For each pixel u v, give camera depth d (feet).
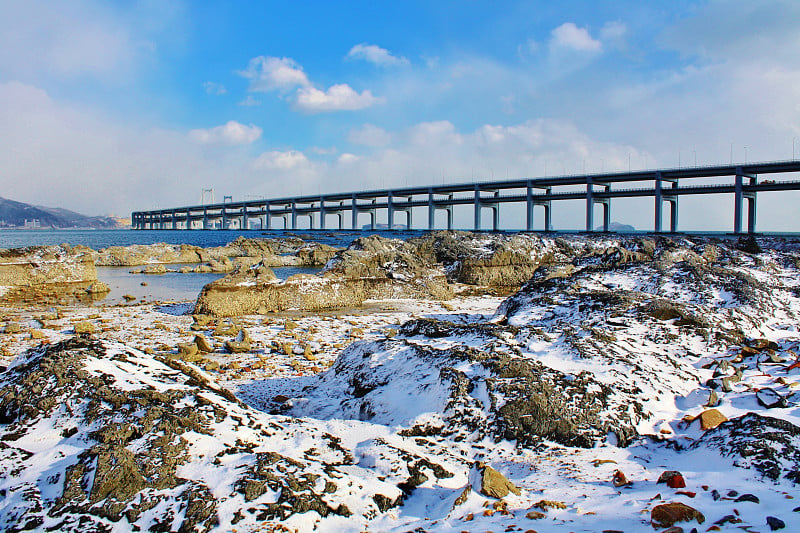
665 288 80.89
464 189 467.93
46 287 130.00
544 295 78.89
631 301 66.03
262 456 25.53
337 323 82.64
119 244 390.01
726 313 61.31
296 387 48.26
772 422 28.35
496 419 33.40
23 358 33.91
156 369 35.22
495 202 444.14
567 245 181.88
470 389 36.58
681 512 18.88
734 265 107.76
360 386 43.06
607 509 21.39
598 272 93.71
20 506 21.42
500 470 29.01
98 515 21.07
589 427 32.73
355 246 172.35
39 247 142.10
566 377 37.83
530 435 32.19
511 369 37.81
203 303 90.48
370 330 76.95
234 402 33.42
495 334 47.14
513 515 21.40
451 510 22.59
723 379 39.78
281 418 32.91
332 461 27.61
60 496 21.90
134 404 28.22
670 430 33.32
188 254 220.23
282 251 282.15
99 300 110.63
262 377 51.65
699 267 86.74
